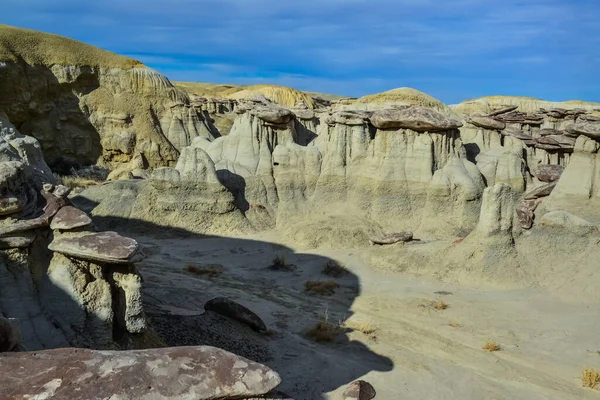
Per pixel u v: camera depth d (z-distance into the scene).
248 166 33.91
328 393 13.50
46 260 12.02
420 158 31.28
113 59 55.09
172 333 14.75
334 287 22.83
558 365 15.71
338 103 71.38
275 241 29.86
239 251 28.25
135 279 12.06
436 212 30.64
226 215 31.62
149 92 55.81
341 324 18.67
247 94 120.38
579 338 17.55
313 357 15.52
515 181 33.72
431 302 20.94
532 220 24.69
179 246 28.92
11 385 7.12
